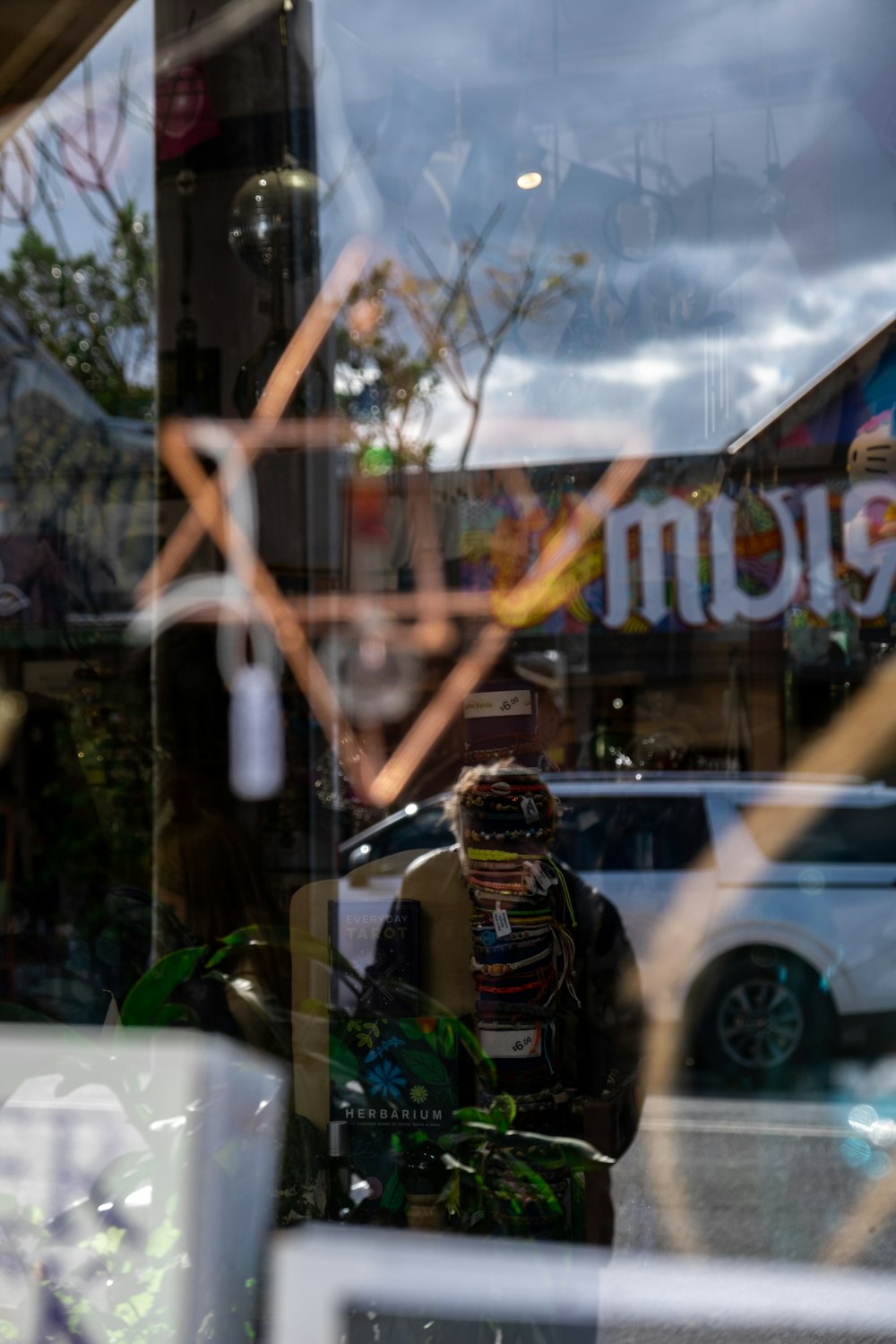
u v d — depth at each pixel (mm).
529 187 2449
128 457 2656
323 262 2451
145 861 2439
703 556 2361
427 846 2482
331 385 2480
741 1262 1792
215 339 2404
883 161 2271
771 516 2305
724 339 2357
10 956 2223
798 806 2488
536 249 2459
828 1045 2447
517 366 2496
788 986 2500
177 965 1630
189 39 2340
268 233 2344
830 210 2301
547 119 2434
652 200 2383
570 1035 1779
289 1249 1536
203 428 2438
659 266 2383
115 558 2639
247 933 1833
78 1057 1553
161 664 2459
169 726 2439
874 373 2256
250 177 2348
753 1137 2076
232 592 2469
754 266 2348
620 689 2479
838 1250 1790
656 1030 2443
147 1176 1455
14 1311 1386
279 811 2379
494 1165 1642
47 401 2670
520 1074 1701
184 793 2334
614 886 2664
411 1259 1575
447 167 2477
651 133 2393
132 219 2594
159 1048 1574
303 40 2377
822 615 2277
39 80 2477
